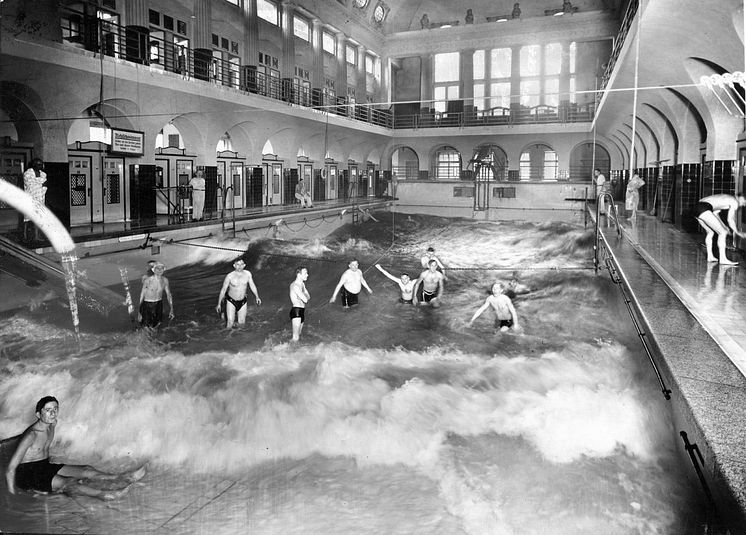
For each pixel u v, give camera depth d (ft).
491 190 109.91
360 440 20.98
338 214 85.61
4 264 37.32
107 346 32.50
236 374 27.89
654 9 32.17
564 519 15.48
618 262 38.58
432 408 23.34
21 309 38.40
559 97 117.91
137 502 17.12
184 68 59.06
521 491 17.03
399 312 39.65
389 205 107.76
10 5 39.99
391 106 123.95
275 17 84.12
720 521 12.62
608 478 17.57
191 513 16.48
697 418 14.78
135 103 51.62
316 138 95.96
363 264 64.69
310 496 17.35
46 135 43.47
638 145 88.58
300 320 33.30
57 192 44.57
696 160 53.31
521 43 113.39
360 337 33.71
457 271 56.08
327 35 103.09
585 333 33.88
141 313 36.50
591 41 113.80
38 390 26.55
